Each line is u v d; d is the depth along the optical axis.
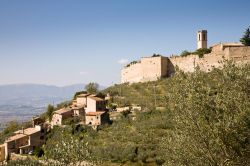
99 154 73.12
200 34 122.06
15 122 141.00
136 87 121.19
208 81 26.58
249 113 23.36
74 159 37.91
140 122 87.75
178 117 26.33
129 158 70.81
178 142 26.94
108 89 137.88
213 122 24.50
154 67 124.12
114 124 94.44
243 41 111.81
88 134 91.56
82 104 120.62
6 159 95.75
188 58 116.56
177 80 27.66
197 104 25.11
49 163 38.16
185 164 26.16
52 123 111.50
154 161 67.50
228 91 24.47
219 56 105.44
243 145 23.81
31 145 100.12
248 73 25.20
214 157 24.59
